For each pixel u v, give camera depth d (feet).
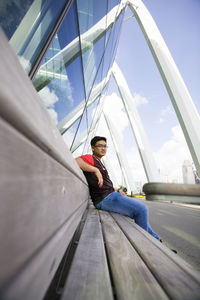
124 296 1.85
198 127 43.91
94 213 8.39
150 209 24.95
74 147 22.48
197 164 42.16
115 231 4.95
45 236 1.44
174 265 2.75
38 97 1.51
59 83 11.71
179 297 1.86
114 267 2.59
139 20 55.72
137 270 2.53
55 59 10.64
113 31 29.81
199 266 5.46
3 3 5.64
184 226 12.85
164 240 8.67
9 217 0.81
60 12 8.80
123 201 7.54
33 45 7.29
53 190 1.70
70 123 16.69
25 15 6.55
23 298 0.95
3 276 0.74
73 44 12.70
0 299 0.71
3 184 0.76
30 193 1.09
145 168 74.38
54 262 1.82
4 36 0.90
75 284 2.02
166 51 51.52
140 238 4.27
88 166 7.76
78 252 3.12
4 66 0.84
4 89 0.79
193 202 37.63
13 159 0.88
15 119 0.90
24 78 1.19
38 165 1.27
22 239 0.96
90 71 19.52
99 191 8.11
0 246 0.72
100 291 1.91
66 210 2.46
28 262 1.06
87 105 22.63
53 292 3.06
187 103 45.85
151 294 1.91
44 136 1.36
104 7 20.25
